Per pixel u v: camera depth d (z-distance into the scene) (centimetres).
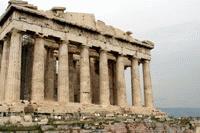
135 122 3584
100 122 3219
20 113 3269
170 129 4022
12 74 3756
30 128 2622
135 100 5306
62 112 3856
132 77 5462
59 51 4438
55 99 5231
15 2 3994
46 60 4881
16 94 3725
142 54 5712
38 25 4169
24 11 4025
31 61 4781
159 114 5309
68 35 4509
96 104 5031
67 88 4284
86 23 4828
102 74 4856
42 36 4178
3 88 4112
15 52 3834
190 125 4506
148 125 3716
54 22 4388
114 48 5156
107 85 4847
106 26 5169
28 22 4069
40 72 4059
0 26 4553
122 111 4716
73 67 5556
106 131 3062
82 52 4684
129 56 5500
